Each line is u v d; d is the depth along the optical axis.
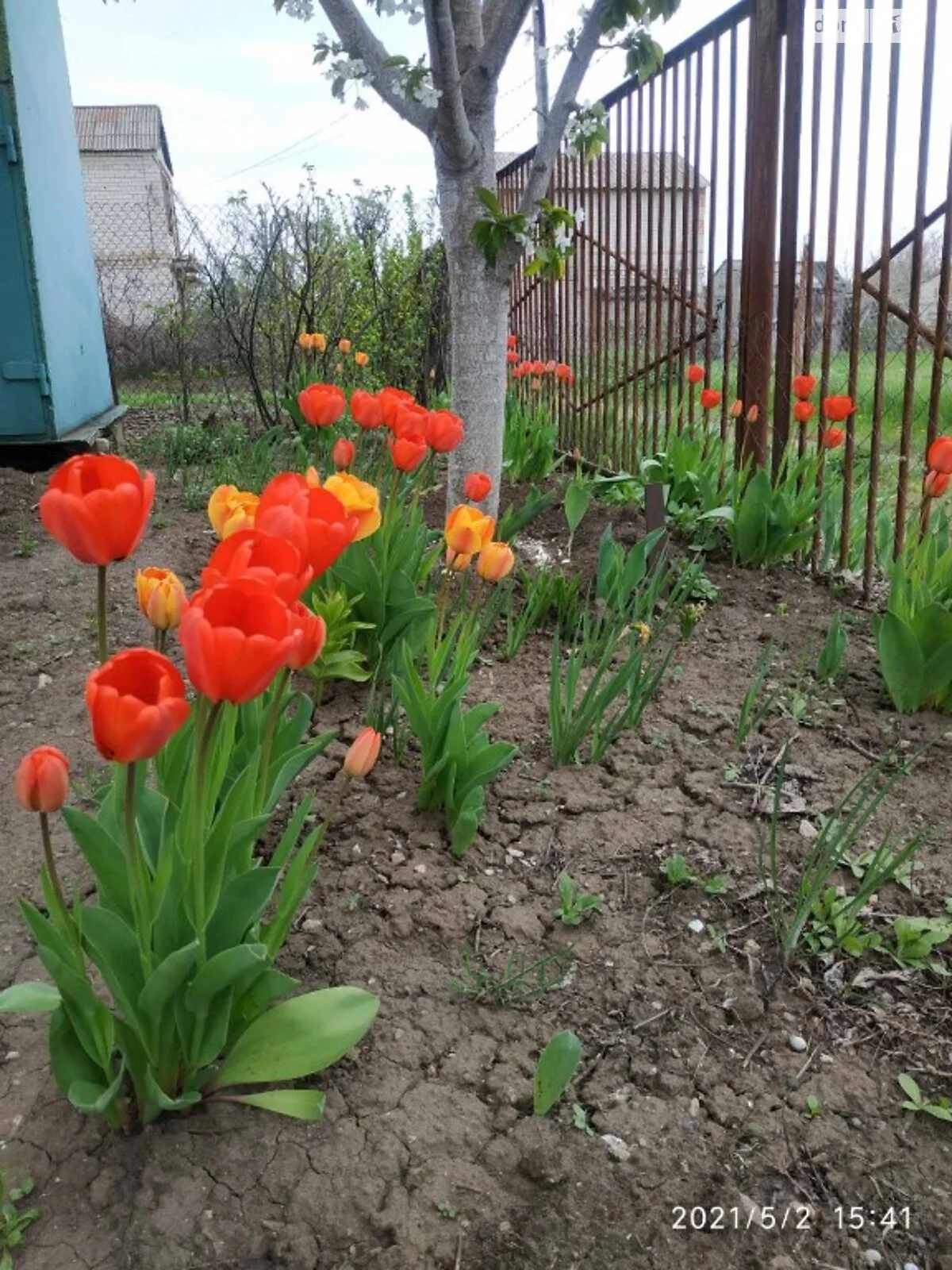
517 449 6.15
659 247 5.64
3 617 3.90
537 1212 1.59
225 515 1.88
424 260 10.05
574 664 2.84
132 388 12.73
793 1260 1.54
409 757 2.87
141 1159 1.63
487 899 2.32
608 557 3.74
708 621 3.99
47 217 6.36
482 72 3.95
